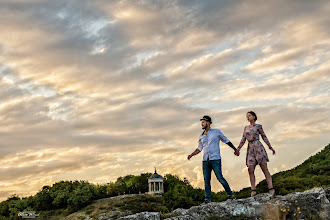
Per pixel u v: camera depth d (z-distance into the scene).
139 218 9.95
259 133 11.21
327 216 9.70
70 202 99.44
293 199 10.29
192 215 10.03
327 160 58.53
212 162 10.93
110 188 111.69
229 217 9.97
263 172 11.02
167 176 112.31
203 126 11.27
